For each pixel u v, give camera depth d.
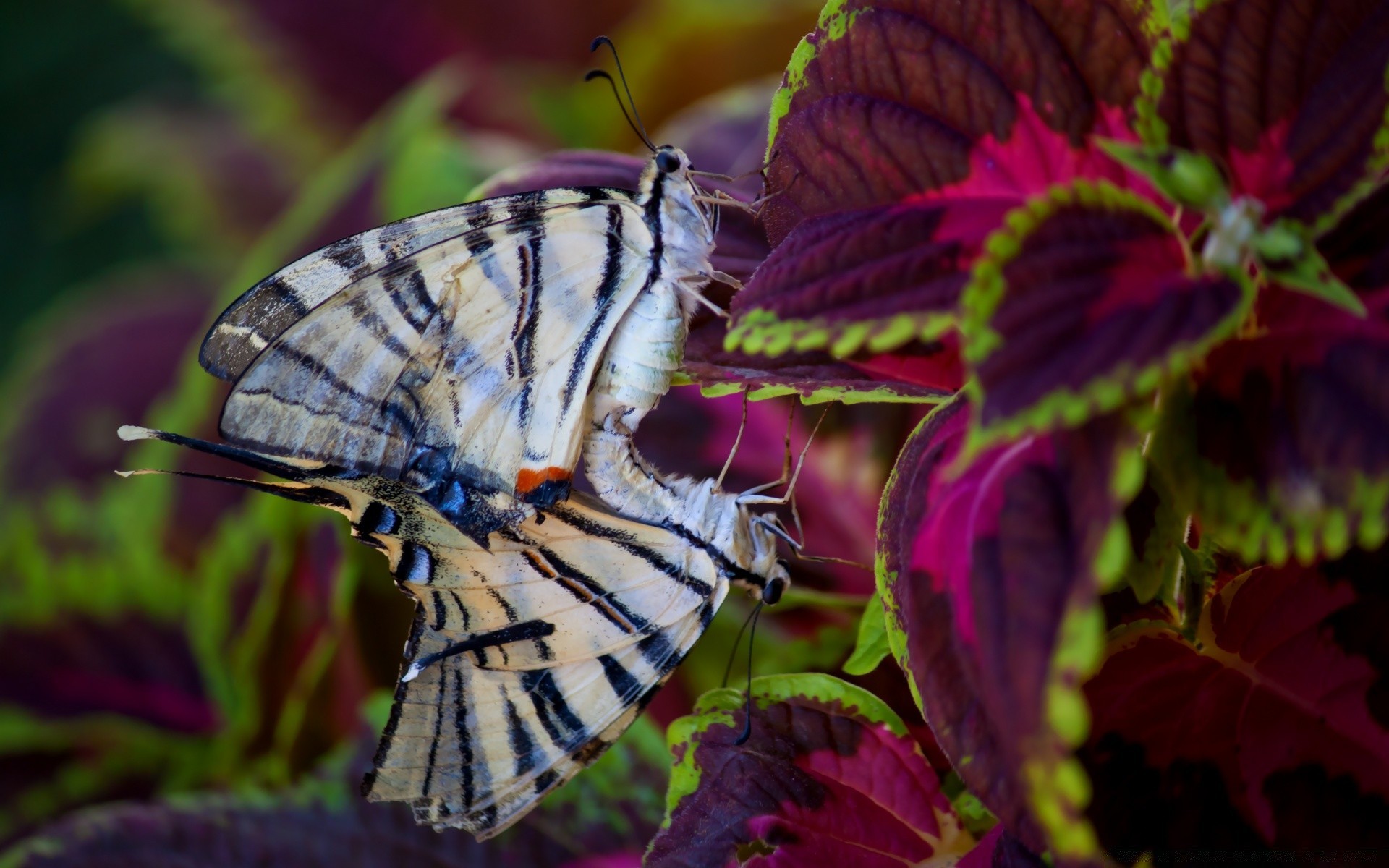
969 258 0.38
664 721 0.43
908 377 0.39
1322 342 0.37
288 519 0.44
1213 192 0.36
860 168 0.39
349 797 0.42
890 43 0.38
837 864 0.39
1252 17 0.37
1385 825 0.38
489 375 0.40
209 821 0.42
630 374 0.41
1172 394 0.37
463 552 0.41
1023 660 0.36
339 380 0.40
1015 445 0.37
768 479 0.44
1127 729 0.38
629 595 0.41
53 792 0.46
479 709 0.41
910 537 0.37
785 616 0.43
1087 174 0.38
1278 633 0.38
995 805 0.36
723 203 0.40
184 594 0.47
